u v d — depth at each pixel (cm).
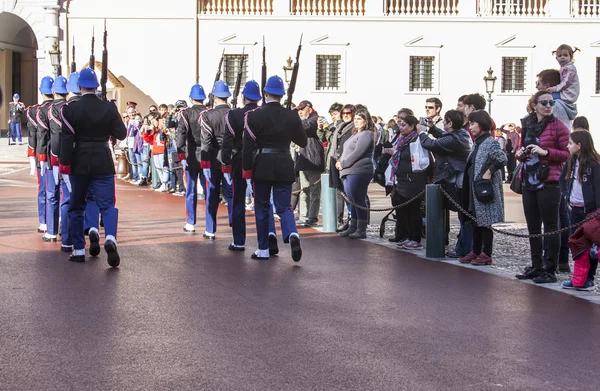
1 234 1402
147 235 1412
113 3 3922
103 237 1399
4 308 848
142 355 689
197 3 3912
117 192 2305
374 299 915
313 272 1077
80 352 697
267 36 3906
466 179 1150
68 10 3934
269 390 607
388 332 773
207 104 1584
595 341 756
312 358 686
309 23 3903
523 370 667
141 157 2600
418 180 1305
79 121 1092
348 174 1420
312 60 3909
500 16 3884
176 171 2242
